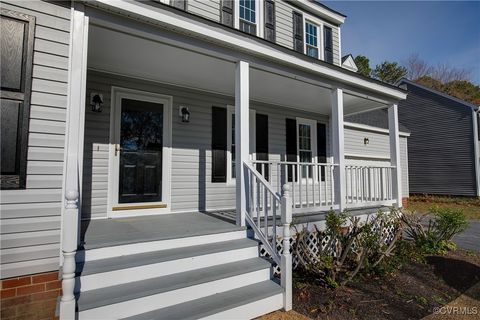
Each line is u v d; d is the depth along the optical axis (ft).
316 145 25.50
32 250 7.77
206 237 11.32
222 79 16.52
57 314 7.22
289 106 23.57
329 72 16.28
